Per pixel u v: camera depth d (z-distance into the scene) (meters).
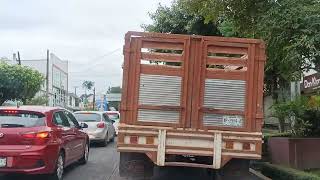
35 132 10.53
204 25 23.89
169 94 9.92
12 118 10.77
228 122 9.88
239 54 10.02
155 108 9.89
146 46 9.98
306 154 13.05
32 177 11.64
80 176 12.38
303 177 10.70
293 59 10.75
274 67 14.34
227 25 16.16
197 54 9.95
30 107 11.34
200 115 9.88
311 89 19.81
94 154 17.92
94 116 21.48
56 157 10.98
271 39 11.37
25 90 38.81
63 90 80.81
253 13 12.93
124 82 9.92
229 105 9.90
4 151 10.30
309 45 10.23
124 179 11.81
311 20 10.59
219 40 9.94
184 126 9.88
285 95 17.91
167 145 9.83
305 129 14.48
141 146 9.83
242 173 10.15
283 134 15.37
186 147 9.81
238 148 9.81
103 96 67.69
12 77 37.34
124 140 9.86
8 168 10.29
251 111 9.89
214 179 11.57
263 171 13.52
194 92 9.92
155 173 13.12
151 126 9.88
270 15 11.34
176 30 25.69
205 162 10.09
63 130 11.77
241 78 9.93
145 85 9.93
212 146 9.82
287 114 14.73
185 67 9.92
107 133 21.88
